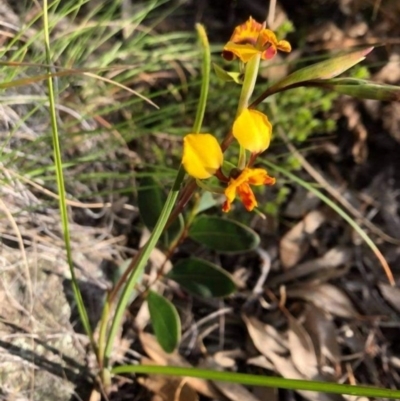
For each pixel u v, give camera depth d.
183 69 0.49
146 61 0.47
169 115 0.45
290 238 0.46
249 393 0.38
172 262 0.43
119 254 0.41
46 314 0.35
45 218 0.37
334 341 0.42
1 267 0.33
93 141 0.42
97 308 0.38
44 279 0.35
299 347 0.41
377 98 0.21
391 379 0.42
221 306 0.42
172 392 0.36
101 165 0.43
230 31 0.52
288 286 0.44
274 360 0.40
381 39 0.52
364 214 0.48
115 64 0.46
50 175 0.39
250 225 0.45
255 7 0.53
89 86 0.43
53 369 0.34
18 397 0.32
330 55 0.50
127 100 0.46
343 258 0.46
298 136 0.46
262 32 0.21
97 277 0.39
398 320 0.44
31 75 0.40
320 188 0.48
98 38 0.44
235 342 0.41
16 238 0.35
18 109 0.39
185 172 0.24
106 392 0.35
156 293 0.34
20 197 0.36
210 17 0.52
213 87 0.47
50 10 0.43
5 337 0.32
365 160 0.49
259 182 0.22
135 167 0.44
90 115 0.40
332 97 0.46
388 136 0.50
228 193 0.21
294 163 0.45
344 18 0.52
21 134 0.38
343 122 0.50
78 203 0.36
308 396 0.39
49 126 0.40
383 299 0.45
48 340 0.34
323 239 0.46
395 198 0.49
